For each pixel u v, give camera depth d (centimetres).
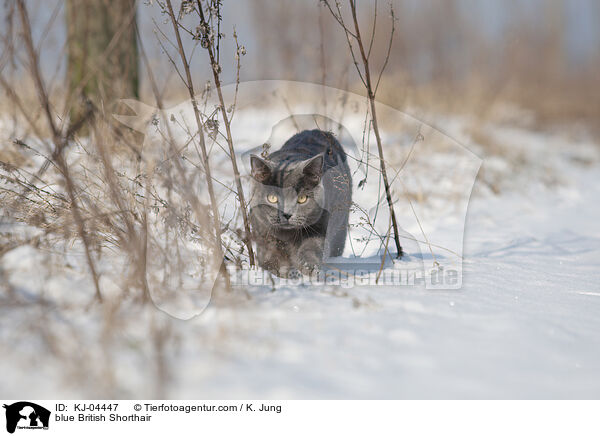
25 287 534
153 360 421
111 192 612
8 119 877
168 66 710
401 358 455
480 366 446
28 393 377
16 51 620
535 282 738
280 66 1417
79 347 420
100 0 977
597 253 969
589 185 2006
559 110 3578
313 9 1420
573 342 507
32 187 716
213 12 636
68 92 771
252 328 499
